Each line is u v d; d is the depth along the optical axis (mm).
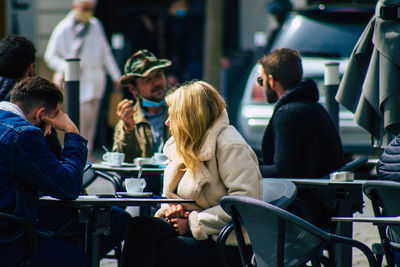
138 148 14758
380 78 12055
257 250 9227
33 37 32688
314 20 23328
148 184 13922
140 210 13711
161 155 14148
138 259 10438
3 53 11977
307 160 12719
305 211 11992
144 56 14867
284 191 10500
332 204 12375
